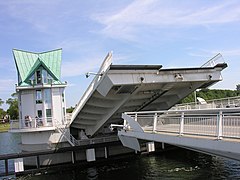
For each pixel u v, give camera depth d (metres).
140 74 21.11
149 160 28.41
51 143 29.14
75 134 32.72
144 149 31.03
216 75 24.91
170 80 22.66
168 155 30.45
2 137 74.25
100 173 24.58
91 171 25.59
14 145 55.12
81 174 24.84
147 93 25.11
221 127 10.95
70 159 28.72
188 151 31.72
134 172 24.09
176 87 25.69
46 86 30.66
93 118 28.91
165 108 29.73
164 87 24.39
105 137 29.98
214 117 11.55
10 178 25.06
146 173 23.41
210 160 26.69
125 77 20.55
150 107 29.73
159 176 22.19
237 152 9.95
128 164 27.30
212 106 28.58
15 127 30.91
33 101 30.98
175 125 14.26
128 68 20.02
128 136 19.19
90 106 26.05
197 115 12.95
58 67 34.06
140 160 28.73
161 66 21.38
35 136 29.81
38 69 31.66
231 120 10.65
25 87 30.31
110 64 19.31
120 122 31.44
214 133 11.38
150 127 16.73
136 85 21.80
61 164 28.00
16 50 33.62
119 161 28.88
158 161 27.70
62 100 32.06
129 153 30.45
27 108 31.00
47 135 29.58
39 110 31.03
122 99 25.02
